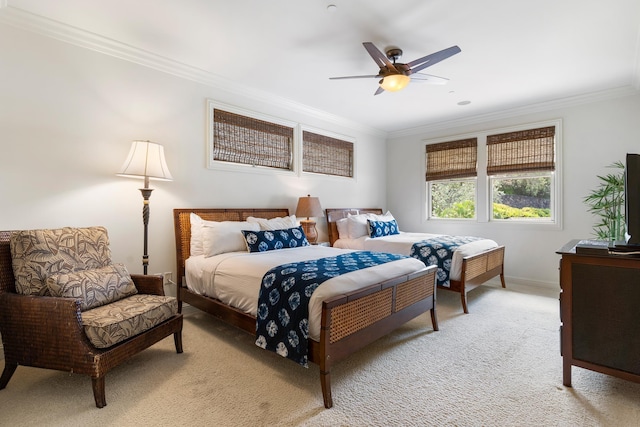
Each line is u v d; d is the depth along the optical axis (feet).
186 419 5.58
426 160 18.90
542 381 6.79
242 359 7.81
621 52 9.87
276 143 14.46
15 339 6.38
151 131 10.46
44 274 6.76
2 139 7.85
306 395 6.31
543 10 7.77
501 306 11.82
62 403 6.04
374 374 7.09
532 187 15.38
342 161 17.83
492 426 5.39
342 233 16.42
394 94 13.60
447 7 7.68
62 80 8.72
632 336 5.90
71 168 8.89
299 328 6.33
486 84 12.45
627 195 6.50
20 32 8.07
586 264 6.33
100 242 8.17
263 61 10.61
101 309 6.85
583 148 13.76
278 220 12.68
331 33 8.89
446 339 8.93
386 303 7.55
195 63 10.80
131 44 9.54
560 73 11.42
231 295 8.49
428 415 5.69
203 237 10.41
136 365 7.48
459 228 17.49
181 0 7.42
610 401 6.07
